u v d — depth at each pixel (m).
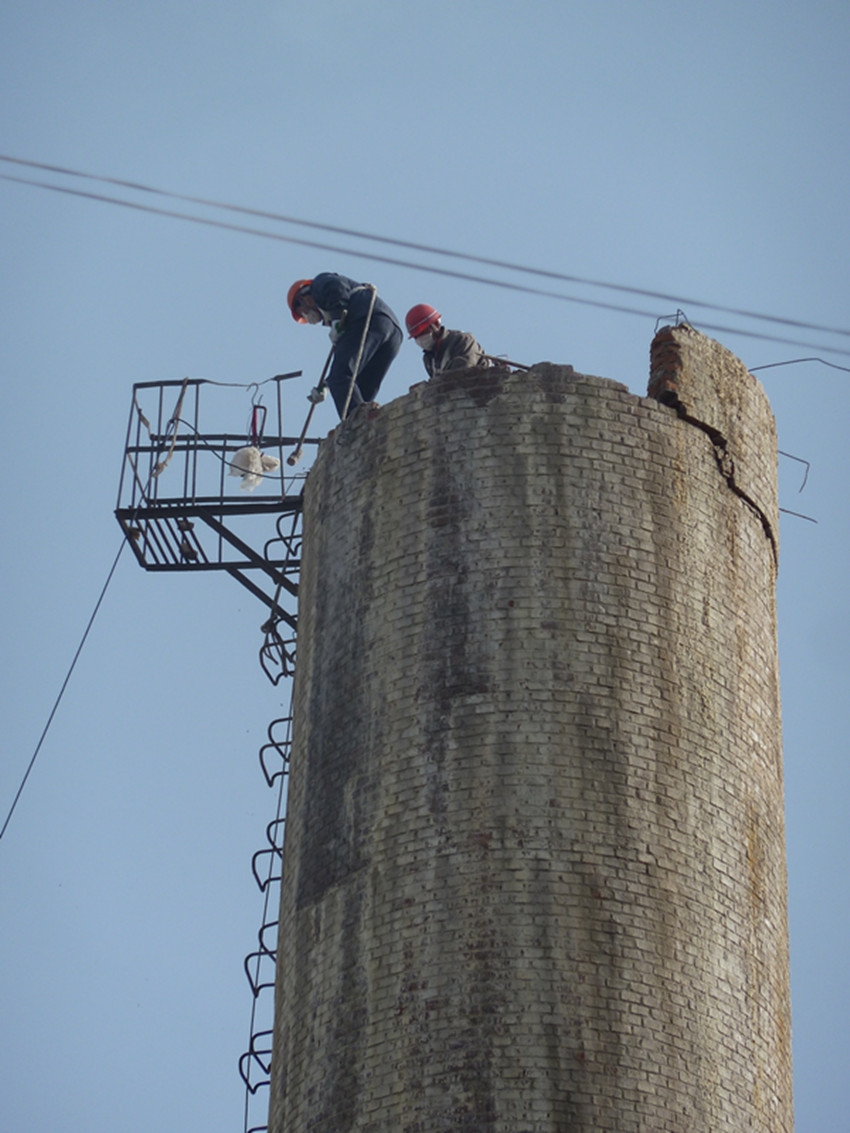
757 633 85.62
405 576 83.81
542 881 77.50
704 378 88.12
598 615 81.69
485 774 79.31
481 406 85.50
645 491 84.44
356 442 88.19
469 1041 75.62
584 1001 75.88
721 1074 76.69
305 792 84.19
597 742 79.62
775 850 83.06
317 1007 79.50
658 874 78.31
